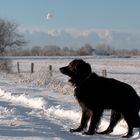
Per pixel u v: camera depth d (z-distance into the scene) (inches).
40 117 517.0
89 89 405.4
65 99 714.8
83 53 5118.1
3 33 2301.9
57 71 1647.4
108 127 426.6
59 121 490.9
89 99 405.1
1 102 661.3
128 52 5693.9
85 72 405.7
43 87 939.3
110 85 406.9
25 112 557.9
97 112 406.6
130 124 403.5
